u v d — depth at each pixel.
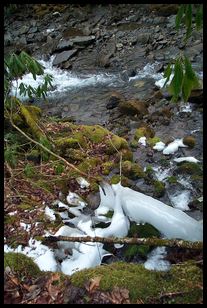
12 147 3.90
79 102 6.77
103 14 10.60
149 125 5.50
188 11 2.26
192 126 5.36
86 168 4.14
